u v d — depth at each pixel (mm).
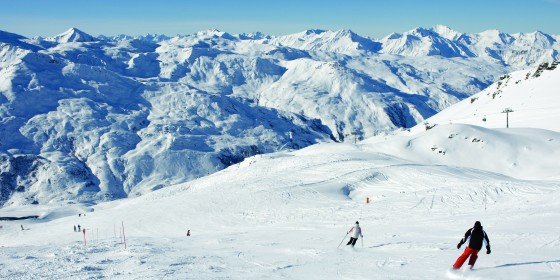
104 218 72250
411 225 29219
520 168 87125
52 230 77938
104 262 20250
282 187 66438
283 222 44844
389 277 13883
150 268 17688
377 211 40906
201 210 58875
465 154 94562
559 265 13656
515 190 41031
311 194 60031
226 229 47000
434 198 42312
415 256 17453
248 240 29516
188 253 22812
